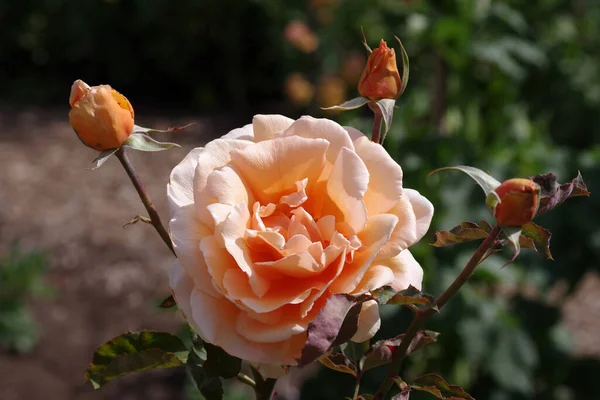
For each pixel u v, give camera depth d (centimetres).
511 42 275
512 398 251
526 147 272
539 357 273
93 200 508
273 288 82
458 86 287
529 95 383
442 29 259
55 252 455
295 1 557
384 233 82
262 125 91
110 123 89
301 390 254
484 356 238
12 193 517
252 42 680
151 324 395
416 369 254
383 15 308
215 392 91
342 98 381
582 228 247
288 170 87
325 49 464
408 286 84
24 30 716
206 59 697
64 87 704
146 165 554
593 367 277
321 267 80
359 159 84
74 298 415
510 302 271
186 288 83
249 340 80
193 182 85
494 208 82
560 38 392
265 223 86
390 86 95
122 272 437
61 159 562
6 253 453
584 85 380
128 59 705
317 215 88
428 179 239
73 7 695
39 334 383
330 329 75
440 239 90
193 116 651
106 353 94
